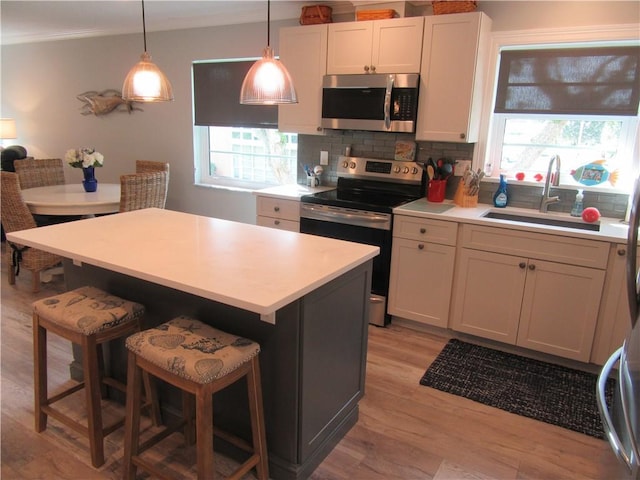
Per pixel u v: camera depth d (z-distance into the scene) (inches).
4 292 149.0
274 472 73.9
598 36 112.0
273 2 145.4
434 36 120.0
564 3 114.6
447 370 108.9
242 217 182.4
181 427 82.3
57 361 108.7
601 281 100.6
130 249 78.3
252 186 180.9
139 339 65.6
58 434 83.8
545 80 120.5
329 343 75.5
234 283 63.2
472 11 117.6
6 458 77.5
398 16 129.1
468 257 115.0
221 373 60.2
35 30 206.1
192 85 182.1
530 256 107.1
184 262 72.0
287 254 77.7
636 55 109.7
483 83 125.9
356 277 80.1
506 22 121.6
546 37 117.6
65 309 75.5
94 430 74.8
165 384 86.2
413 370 108.8
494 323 115.4
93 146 219.9
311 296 68.1
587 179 119.2
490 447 83.4
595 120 119.9
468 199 127.4
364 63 131.1
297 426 70.9
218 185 188.4
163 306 82.5
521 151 130.4
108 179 217.8
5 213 142.1
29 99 238.8
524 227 106.1
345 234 131.6
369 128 132.2
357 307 82.5
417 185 139.6
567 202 123.6
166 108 191.3
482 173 127.0
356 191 147.6
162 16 170.9
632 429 41.9
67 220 175.5
